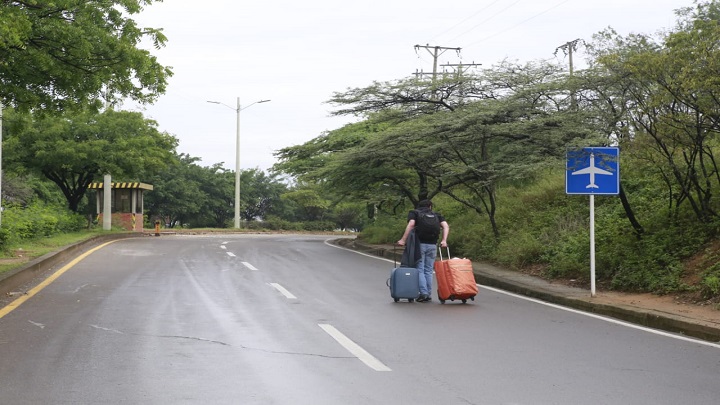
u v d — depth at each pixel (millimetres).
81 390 6383
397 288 12234
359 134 28359
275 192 70750
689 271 12695
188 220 64625
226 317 10469
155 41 14406
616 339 9148
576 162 14461
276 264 19453
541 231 18828
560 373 7211
